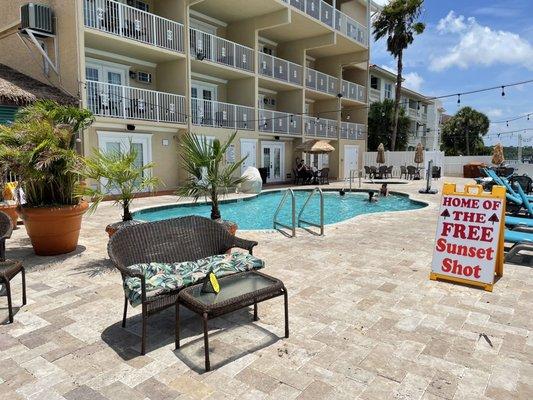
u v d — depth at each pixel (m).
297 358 3.06
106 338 3.39
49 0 12.96
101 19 13.17
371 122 31.25
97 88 13.23
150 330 3.54
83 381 2.77
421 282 4.81
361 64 28.38
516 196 8.14
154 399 2.57
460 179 24.28
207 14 19.06
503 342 3.32
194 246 4.20
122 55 15.41
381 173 25.22
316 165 25.12
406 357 3.08
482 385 2.72
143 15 14.38
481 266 4.62
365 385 2.72
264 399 2.57
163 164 16.12
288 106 23.41
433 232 7.81
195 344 3.29
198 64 17.06
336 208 14.16
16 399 2.57
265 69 20.47
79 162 5.79
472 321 3.72
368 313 3.90
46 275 5.06
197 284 3.33
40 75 13.53
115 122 13.68
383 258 5.90
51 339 3.37
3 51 14.56
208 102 17.52
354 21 25.30
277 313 3.90
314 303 4.16
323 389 2.68
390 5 27.98
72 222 6.03
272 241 7.05
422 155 23.27
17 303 4.14
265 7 18.28
